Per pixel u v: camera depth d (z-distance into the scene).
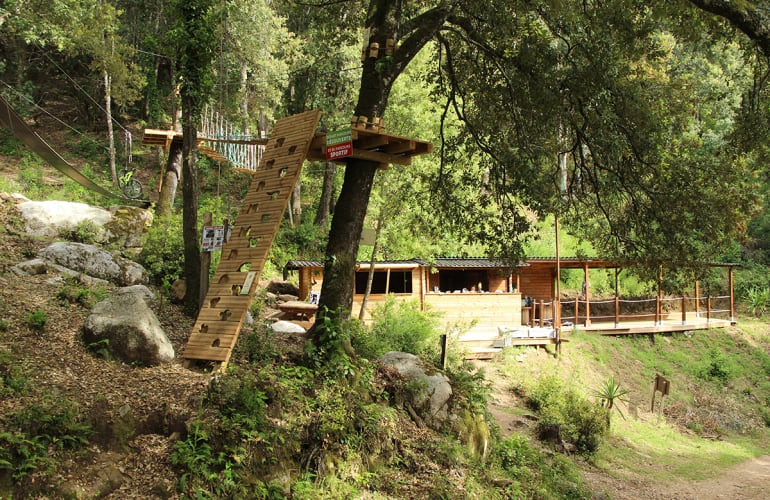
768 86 12.34
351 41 15.68
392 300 18.41
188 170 11.25
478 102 14.77
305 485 7.50
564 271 35.12
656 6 11.11
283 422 7.93
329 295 10.10
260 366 8.80
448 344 18.56
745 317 35.62
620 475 15.17
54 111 41.34
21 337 8.09
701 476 16.48
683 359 28.19
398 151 10.29
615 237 13.97
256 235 9.30
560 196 14.04
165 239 14.70
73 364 7.80
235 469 6.97
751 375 28.39
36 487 5.86
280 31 30.91
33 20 23.75
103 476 6.31
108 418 6.90
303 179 32.78
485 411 11.96
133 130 41.66
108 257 12.87
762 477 17.11
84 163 33.91
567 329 26.92
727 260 40.97
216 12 11.52
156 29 38.34
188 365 8.69
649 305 35.03
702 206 12.88
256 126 37.97
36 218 14.45
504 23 12.15
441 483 8.84
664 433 21.09
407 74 19.52
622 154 13.12
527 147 13.21
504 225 14.66
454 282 27.06
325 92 27.16
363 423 8.81
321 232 30.05
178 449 6.82
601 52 12.19
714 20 11.02
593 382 23.39
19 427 6.21
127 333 8.29
